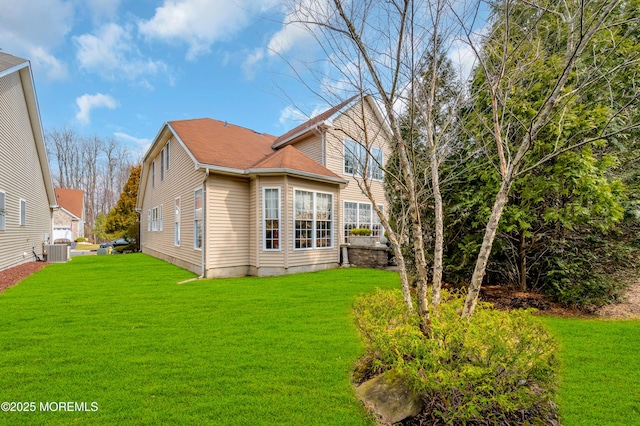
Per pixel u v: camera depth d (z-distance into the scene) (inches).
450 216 257.4
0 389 118.3
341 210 535.2
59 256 529.0
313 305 233.8
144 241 767.7
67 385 120.9
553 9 123.3
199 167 345.4
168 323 193.2
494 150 210.4
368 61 113.7
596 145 198.2
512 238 237.8
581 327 183.6
